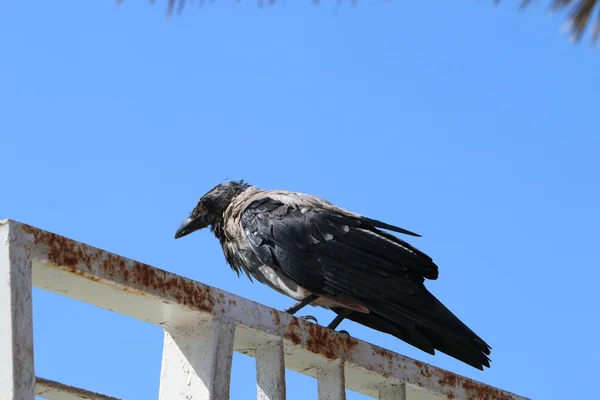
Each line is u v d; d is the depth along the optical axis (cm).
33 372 605
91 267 675
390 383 895
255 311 784
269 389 782
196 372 740
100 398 686
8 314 606
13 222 632
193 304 734
